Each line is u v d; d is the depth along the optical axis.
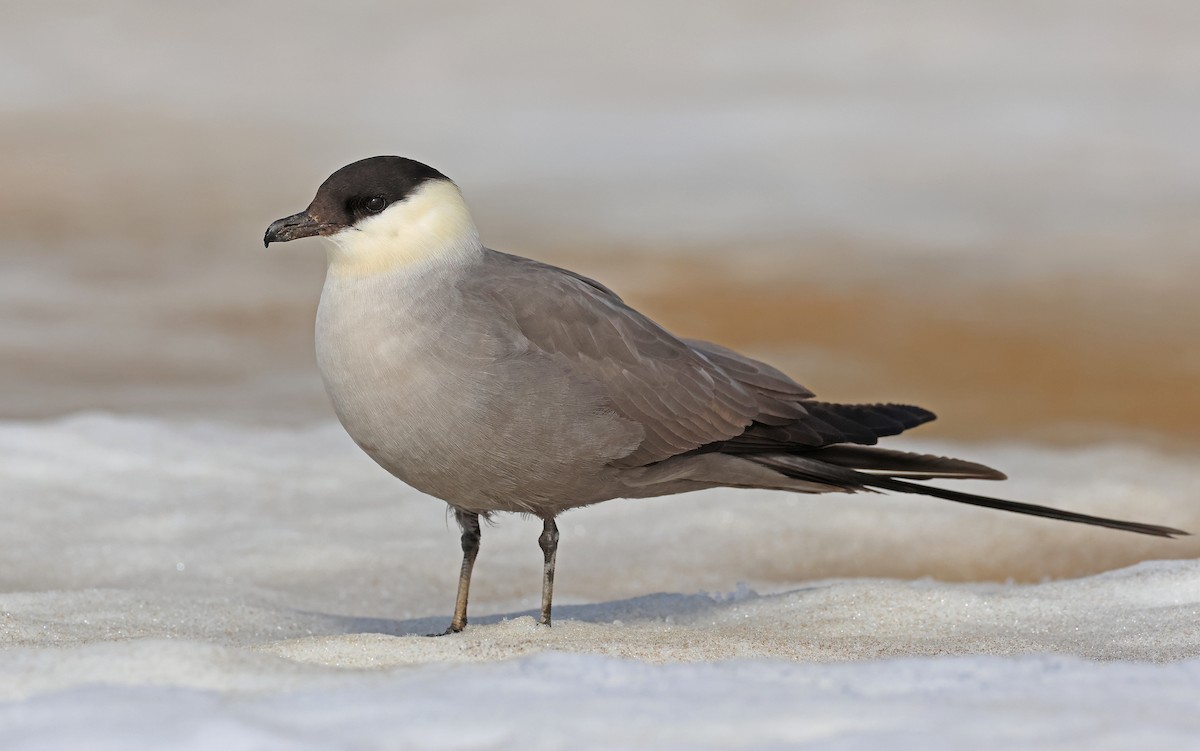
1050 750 5.42
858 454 9.55
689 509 12.77
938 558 11.70
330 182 8.79
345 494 13.07
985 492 13.26
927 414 9.83
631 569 11.43
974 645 8.02
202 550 11.54
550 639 7.83
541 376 8.68
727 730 5.68
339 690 6.20
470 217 9.16
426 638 7.71
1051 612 8.86
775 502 12.95
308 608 10.37
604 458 8.96
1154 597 9.01
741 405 9.38
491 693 6.12
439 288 8.73
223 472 13.54
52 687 6.33
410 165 8.90
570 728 5.68
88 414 14.99
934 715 5.81
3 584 10.70
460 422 8.59
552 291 9.04
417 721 5.73
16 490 12.62
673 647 7.75
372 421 8.67
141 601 9.58
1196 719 5.76
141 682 6.41
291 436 14.95
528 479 8.87
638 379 9.05
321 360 8.83
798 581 11.12
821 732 5.68
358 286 8.73
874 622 8.74
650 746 5.52
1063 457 14.55
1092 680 6.39
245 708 5.89
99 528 11.91
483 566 11.45
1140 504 13.02
